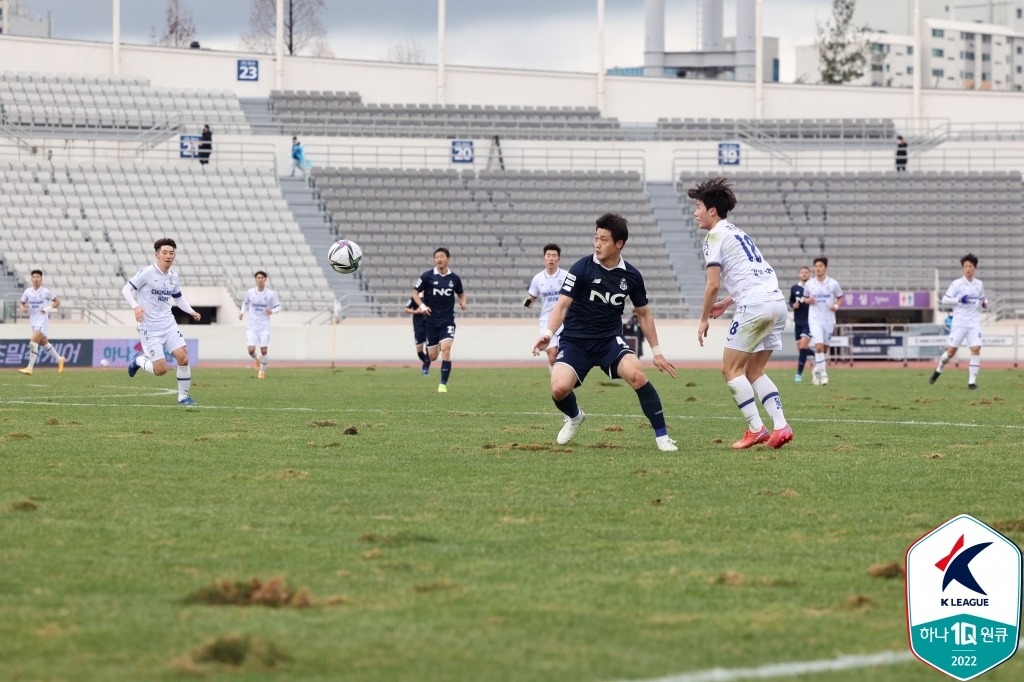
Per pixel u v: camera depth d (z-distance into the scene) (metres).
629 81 106.69
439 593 11.19
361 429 27.09
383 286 82.88
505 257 86.94
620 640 9.66
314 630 9.80
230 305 77.00
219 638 9.16
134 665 8.82
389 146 94.75
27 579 11.52
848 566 12.53
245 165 91.25
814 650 9.42
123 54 96.62
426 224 88.19
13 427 26.52
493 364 73.31
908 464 21.02
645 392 23.02
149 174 85.75
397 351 77.00
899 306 85.12
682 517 15.48
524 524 14.91
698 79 107.62
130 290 33.91
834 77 171.62
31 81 91.50
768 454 22.56
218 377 53.22
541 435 25.98
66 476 18.61
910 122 109.19
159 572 11.91
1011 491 17.81
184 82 98.25
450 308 43.09
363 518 15.23
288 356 75.50
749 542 13.85
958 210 93.62
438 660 9.06
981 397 41.12
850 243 90.75
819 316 51.41
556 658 9.14
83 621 10.00
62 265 76.75
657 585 11.60
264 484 18.06
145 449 22.39
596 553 13.15
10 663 8.84
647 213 92.31
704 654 9.27
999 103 109.44
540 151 97.31
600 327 23.30
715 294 23.70
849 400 39.41
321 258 83.88
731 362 23.83
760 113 107.12
